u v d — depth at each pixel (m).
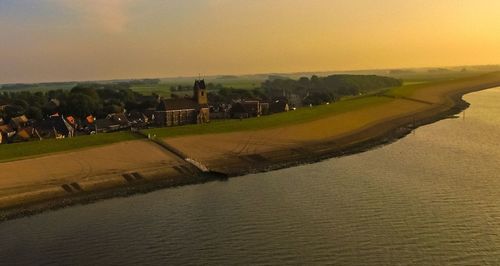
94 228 69.81
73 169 102.06
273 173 102.62
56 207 80.88
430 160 108.38
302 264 55.44
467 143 130.12
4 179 94.00
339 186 88.06
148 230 68.25
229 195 85.25
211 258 57.88
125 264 57.16
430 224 66.31
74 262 58.12
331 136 148.62
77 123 190.25
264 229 66.75
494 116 192.00
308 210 74.25
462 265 53.97
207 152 121.56
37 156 110.00
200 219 72.19
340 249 59.09
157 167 105.88
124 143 124.38
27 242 64.81
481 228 64.50
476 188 83.19
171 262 57.28
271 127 156.38
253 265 55.62
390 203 76.06
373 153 121.94
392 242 60.69
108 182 95.19
